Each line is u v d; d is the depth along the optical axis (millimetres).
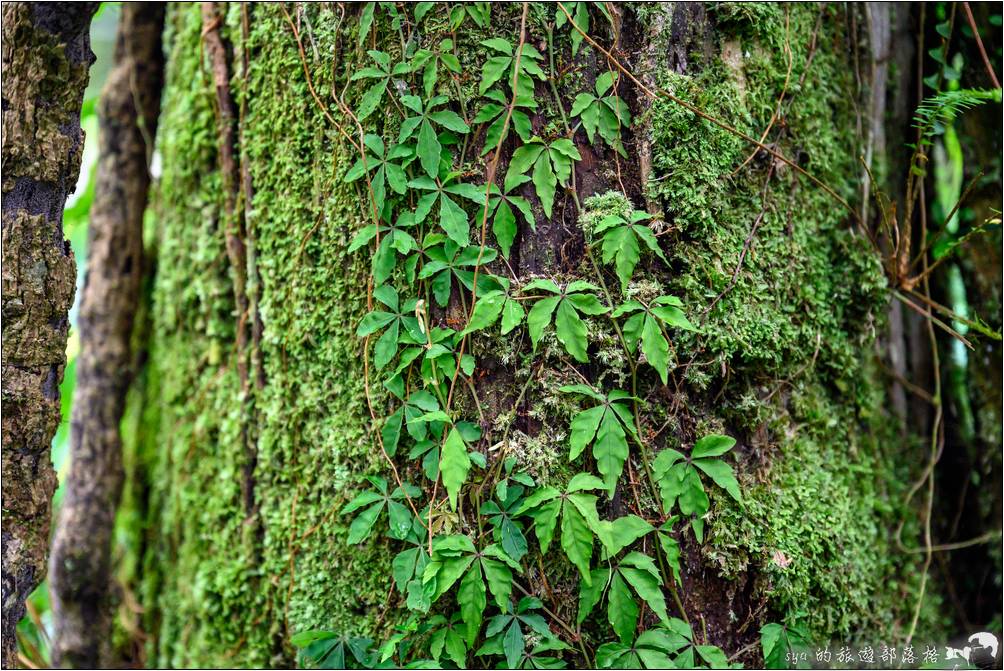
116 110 1204
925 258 1087
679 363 954
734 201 978
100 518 1188
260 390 1043
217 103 1068
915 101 1116
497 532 922
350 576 976
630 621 919
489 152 938
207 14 1062
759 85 988
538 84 943
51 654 1182
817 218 1024
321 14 980
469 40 942
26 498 926
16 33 918
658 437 951
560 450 935
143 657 1155
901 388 1123
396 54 948
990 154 1125
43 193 935
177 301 1148
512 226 932
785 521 978
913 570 1090
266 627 1028
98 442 1194
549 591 934
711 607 957
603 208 938
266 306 1027
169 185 1160
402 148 935
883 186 1086
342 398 983
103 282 1202
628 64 953
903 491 1105
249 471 1053
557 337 923
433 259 934
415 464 950
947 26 1063
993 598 1145
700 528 949
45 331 929
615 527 924
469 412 939
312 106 987
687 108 949
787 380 1003
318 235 990
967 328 1137
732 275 963
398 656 943
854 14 1062
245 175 1044
